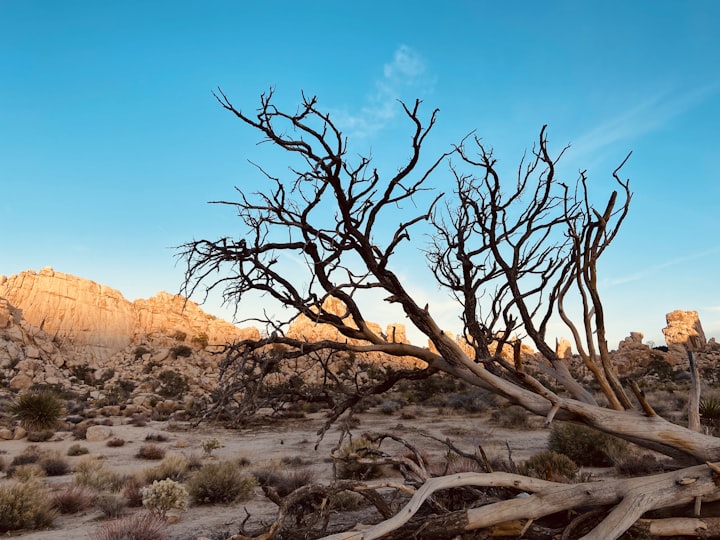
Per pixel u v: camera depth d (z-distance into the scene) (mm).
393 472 14867
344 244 5359
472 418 29375
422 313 5492
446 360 5918
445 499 6801
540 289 6809
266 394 6301
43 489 13320
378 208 5203
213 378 74375
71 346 91125
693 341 98562
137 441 26578
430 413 33469
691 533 4895
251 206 5336
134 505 12219
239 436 27141
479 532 5254
